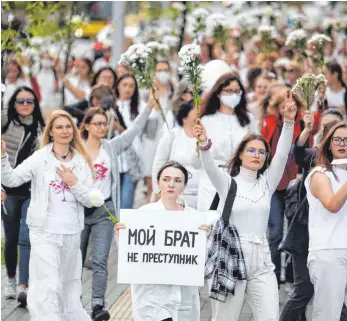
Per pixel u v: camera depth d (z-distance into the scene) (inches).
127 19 1551.4
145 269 519.5
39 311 570.9
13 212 688.4
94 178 621.6
